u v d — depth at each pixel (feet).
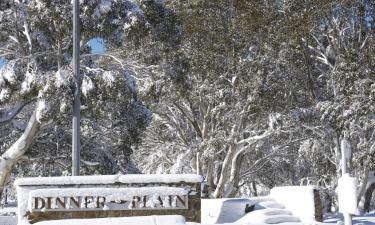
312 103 121.60
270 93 110.01
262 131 121.60
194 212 55.62
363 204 123.95
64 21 81.56
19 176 112.47
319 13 112.16
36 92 81.76
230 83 115.96
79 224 45.03
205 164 126.11
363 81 101.35
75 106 64.80
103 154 102.12
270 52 112.78
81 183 54.60
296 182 163.94
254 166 130.31
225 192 121.29
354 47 119.34
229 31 110.93
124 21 85.61
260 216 61.31
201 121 125.70
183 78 100.83
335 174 127.03
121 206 54.49
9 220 72.43
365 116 101.30
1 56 92.22
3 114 96.58
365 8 116.26
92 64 95.35
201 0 109.19
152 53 99.09
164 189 55.42
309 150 120.67
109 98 83.10
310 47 124.06
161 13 92.84
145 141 133.59
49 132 100.42
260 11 108.06
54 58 93.35
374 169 107.76
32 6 82.23
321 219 62.64
